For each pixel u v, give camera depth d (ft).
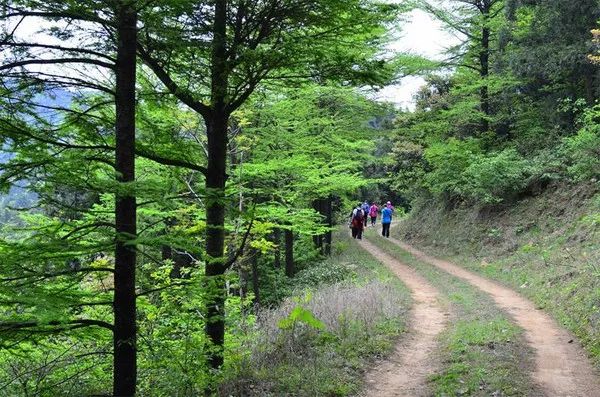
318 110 46.24
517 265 56.03
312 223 42.27
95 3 17.84
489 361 26.22
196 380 22.56
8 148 18.08
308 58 23.29
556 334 32.60
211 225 24.59
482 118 82.02
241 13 23.31
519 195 71.61
